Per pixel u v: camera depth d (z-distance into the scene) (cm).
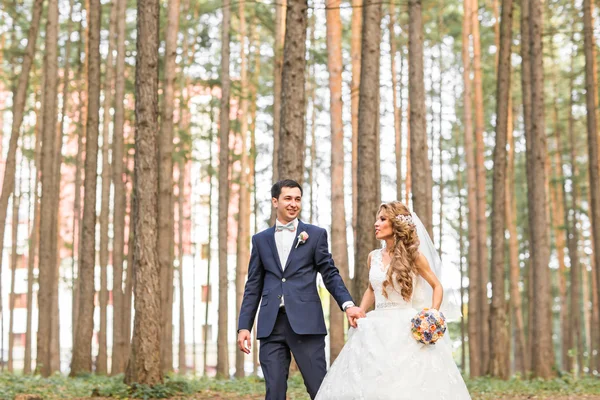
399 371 581
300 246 607
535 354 1675
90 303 1762
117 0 2120
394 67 2602
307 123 3222
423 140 1441
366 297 648
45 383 1432
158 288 1179
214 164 3291
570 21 2488
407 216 619
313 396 609
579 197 3441
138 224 1175
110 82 2161
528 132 2011
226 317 2041
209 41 2428
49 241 1853
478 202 2152
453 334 3747
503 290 1830
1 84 3209
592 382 1576
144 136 1180
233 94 2255
